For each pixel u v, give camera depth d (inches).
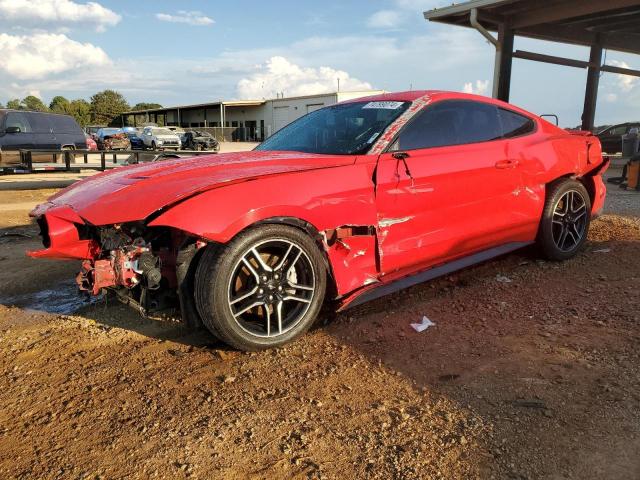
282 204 115.2
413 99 152.9
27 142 580.1
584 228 192.2
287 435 90.0
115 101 3914.9
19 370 117.6
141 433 91.8
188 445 87.9
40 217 129.4
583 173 188.9
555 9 517.7
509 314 140.7
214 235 106.9
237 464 82.9
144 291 118.4
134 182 123.6
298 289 123.5
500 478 78.2
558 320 135.3
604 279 166.2
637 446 84.1
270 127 2132.1
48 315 152.2
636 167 394.9
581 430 88.8
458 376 108.4
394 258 137.6
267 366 114.9
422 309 145.7
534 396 99.7
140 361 119.7
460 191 149.3
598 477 77.7
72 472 82.3
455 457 83.0
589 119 713.6
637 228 240.5
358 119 153.4
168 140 1230.9
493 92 578.2
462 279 169.9
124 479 80.2
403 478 78.7
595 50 683.4
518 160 165.2
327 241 127.7
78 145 626.2
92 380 111.7
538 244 182.1
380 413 95.9
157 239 120.5
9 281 185.9
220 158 142.5
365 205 129.3
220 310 111.9
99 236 124.0
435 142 148.9
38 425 95.8
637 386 101.7
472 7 519.5
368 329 133.2
